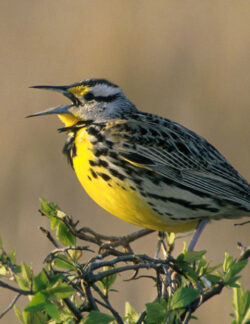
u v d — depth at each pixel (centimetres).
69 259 531
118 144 761
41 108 1454
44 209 613
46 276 464
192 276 539
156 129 792
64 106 834
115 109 827
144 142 772
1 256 516
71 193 1366
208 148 820
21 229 1299
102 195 768
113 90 832
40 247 1280
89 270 513
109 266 567
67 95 827
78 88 822
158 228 777
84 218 1358
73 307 488
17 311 501
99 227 1346
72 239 615
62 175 1379
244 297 569
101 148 760
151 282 1234
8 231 1301
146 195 755
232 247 1347
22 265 469
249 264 1270
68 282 505
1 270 514
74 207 1362
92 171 762
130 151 758
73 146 785
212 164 793
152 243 1325
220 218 788
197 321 1198
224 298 1201
